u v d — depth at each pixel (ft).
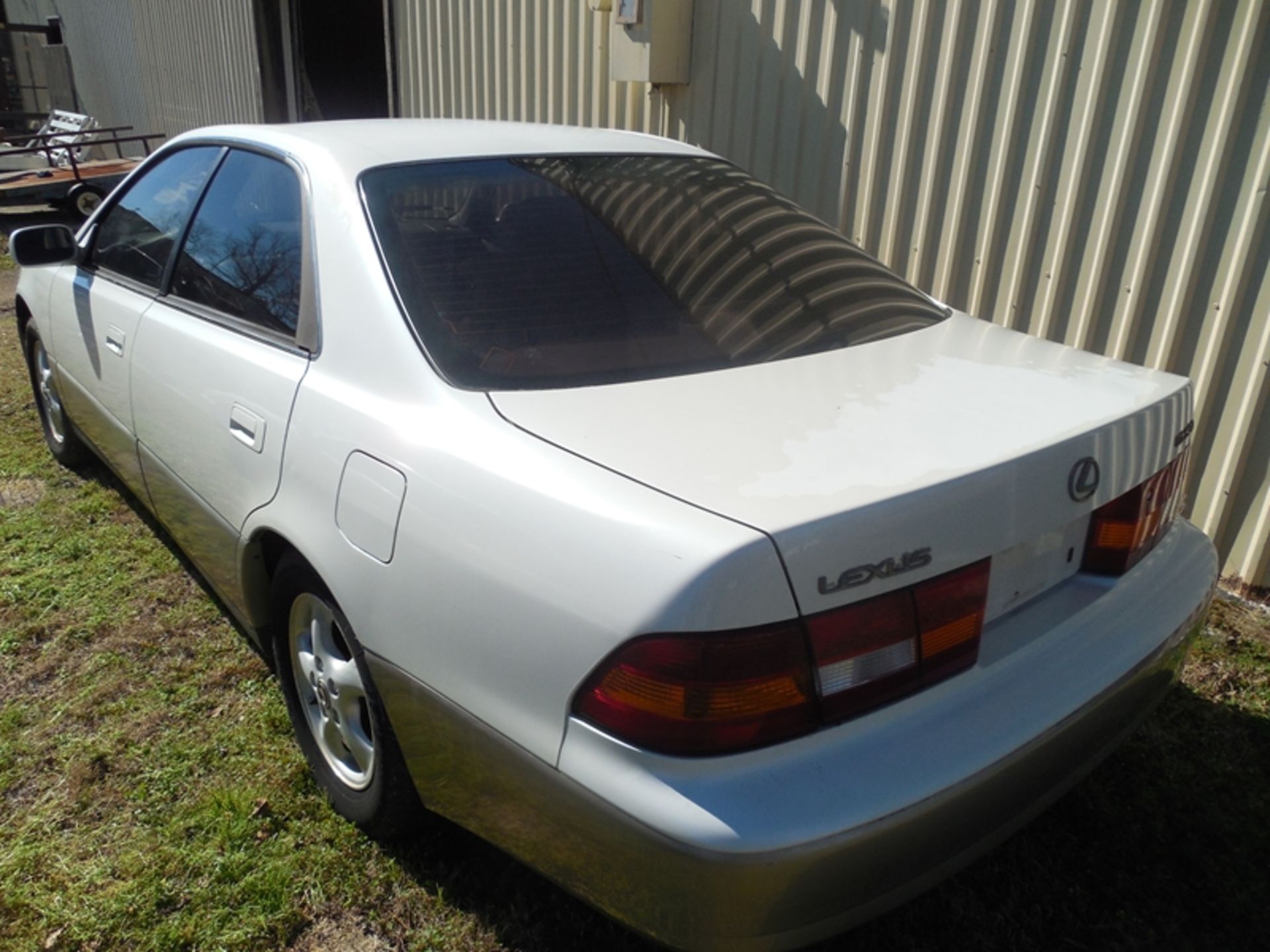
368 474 6.06
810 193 14.79
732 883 4.45
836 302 7.48
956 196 13.09
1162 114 11.08
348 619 6.23
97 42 41.78
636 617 4.56
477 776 5.52
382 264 6.68
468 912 6.66
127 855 7.08
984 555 5.14
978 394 6.12
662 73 15.83
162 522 10.13
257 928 6.51
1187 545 6.97
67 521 12.27
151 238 9.83
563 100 18.78
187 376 8.29
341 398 6.47
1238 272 10.75
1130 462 6.00
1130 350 11.87
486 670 5.25
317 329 6.95
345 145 7.73
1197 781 8.14
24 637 9.78
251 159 8.52
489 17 20.07
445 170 7.51
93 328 10.51
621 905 4.94
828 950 6.46
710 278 7.29
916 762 4.80
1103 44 11.33
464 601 5.34
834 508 4.63
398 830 6.93
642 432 5.45
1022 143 12.34
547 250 7.07
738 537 4.45
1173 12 10.81
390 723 6.20
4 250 30.19
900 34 13.12
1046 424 5.70
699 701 4.48
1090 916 6.80
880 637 4.75
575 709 4.83
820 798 4.54
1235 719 8.96
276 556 7.65
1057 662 5.64
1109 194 11.65
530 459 5.30
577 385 6.04
